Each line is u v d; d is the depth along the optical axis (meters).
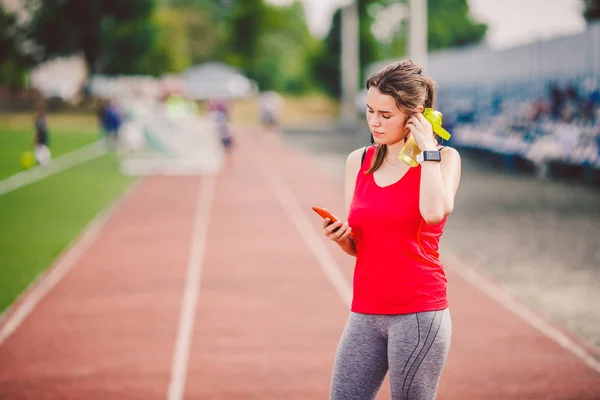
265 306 9.09
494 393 6.27
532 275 10.56
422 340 3.54
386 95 3.56
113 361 7.14
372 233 3.62
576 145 21.36
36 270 11.18
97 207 17.97
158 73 93.50
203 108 77.69
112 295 9.67
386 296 3.60
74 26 76.75
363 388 3.69
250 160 32.06
